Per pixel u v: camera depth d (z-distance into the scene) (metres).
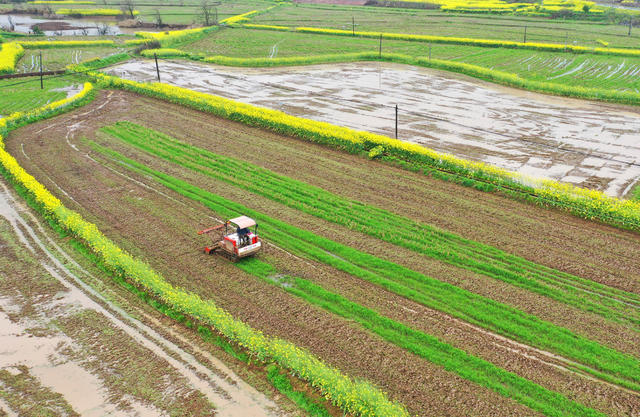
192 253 26.03
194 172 36.03
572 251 25.58
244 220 25.08
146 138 42.91
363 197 31.92
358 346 19.28
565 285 22.72
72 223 27.39
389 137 42.94
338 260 25.03
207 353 19.44
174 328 20.86
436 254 25.42
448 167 35.34
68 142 42.12
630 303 21.52
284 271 24.39
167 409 16.91
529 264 24.44
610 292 22.25
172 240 27.23
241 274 24.20
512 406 16.48
